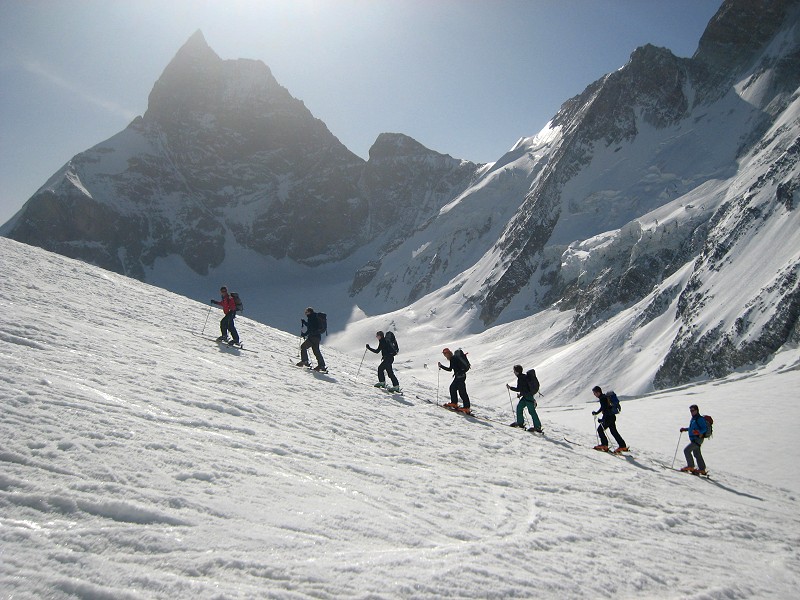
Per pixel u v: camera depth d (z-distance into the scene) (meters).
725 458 23.86
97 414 6.51
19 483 4.22
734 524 10.01
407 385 21.52
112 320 16.27
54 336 11.06
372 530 5.26
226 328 18.36
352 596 3.86
